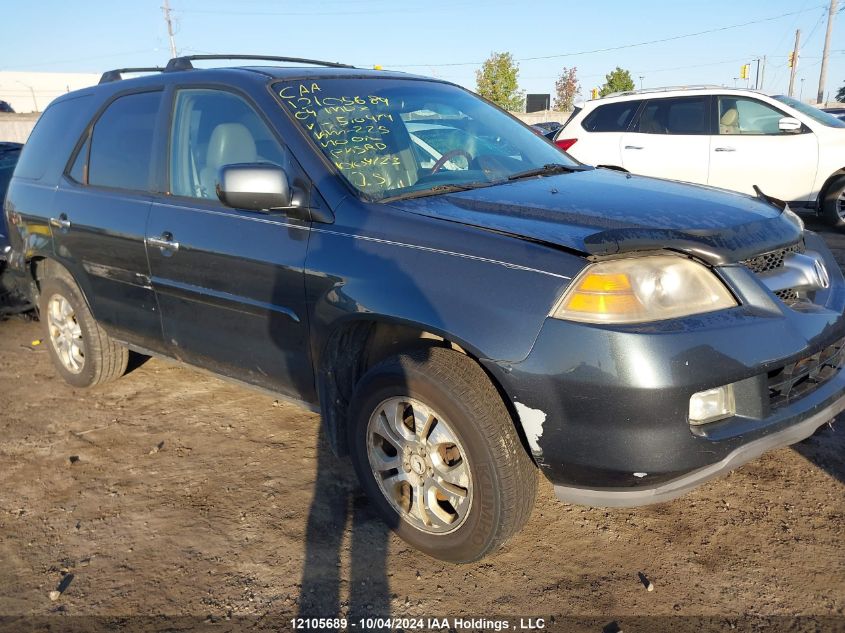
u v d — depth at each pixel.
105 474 3.37
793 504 2.89
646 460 2.12
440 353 2.45
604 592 2.46
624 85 48.47
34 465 3.49
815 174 7.90
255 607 2.45
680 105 8.47
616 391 2.08
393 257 2.53
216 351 3.31
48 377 4.70
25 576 2.65
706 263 2.29
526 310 2.21
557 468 2.25
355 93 3.35
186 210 3.30
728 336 2.17
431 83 3.82
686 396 2.10
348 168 2.90
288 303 2.85
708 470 2.22
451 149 3.31
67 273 4.20
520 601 2.43
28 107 62.16
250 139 3.15
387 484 2.69
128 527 2.93
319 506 3.03
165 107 3.56
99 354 4.19
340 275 2.64
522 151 3.55
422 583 2.54
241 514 2.99
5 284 5.47
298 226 2.85
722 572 2.53
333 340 2.73
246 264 2.98
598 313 2.13
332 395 2.83
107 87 4.05
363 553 2.72
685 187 3.07
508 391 2.23
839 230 8.21
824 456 3.23
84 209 3.85
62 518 3.02
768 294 2.33
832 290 2.69
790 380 2.36
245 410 4.02
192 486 3.23
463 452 2.37
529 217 2.50
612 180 3.16
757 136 8.09
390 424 2.61
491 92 41.94
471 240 2.41
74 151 4.10
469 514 2.42
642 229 2.34
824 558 2.56
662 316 2.16
